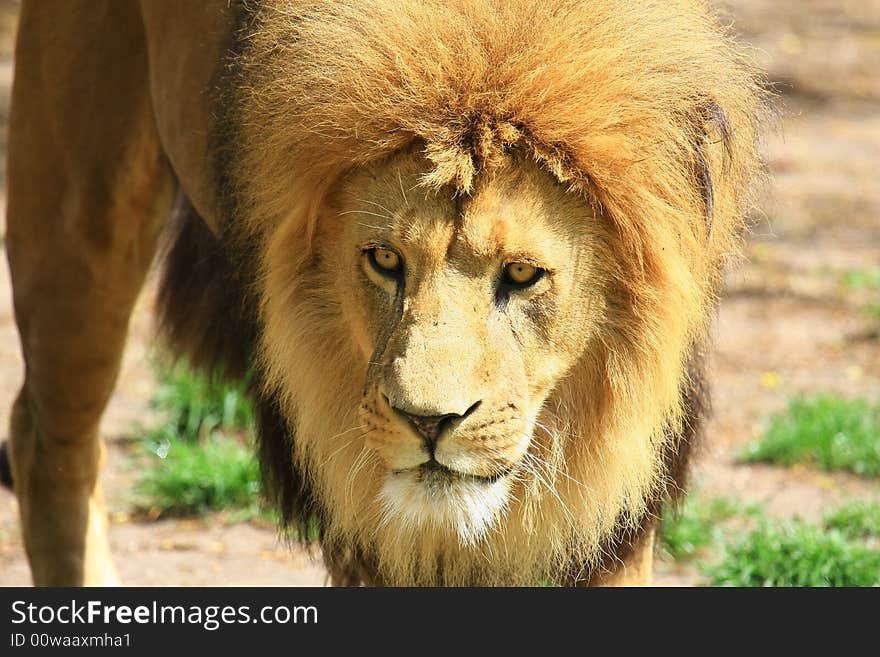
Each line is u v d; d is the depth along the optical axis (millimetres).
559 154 5602
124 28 7773
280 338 6184
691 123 5895
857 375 14359
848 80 29828
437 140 5535
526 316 5707
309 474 6582
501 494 5844
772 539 9812
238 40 6598
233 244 6609
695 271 6012
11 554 10133
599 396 6094
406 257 5648
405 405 5457
